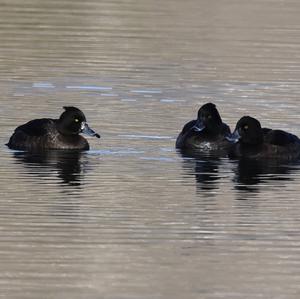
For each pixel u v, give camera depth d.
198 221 16.33
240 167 19.81
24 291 13.35
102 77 25.94
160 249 15.02
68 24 32.25
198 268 14.33
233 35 31.27
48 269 14.12
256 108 23.62
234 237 15.62
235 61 28.16
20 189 17.75
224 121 22.59
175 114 22.95
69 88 24.83
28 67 26.77
